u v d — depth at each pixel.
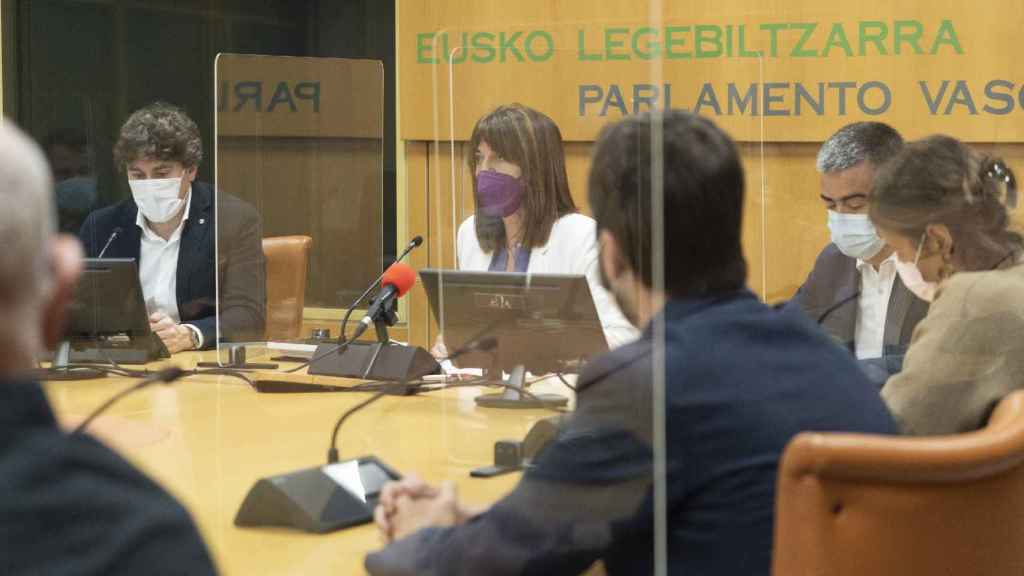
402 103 4.29
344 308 2.97
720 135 1.33
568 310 1.74
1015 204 2.01
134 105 4.08
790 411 1.36
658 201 1.29
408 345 2.56
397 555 1.40
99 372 2.47
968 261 1.97
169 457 1.74
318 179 2.96
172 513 0.85
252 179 2.92
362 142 2.98
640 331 1.32
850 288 1.95
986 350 1.88
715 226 1.33
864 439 1.32
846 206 1.92
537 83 1.86
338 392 2.49
